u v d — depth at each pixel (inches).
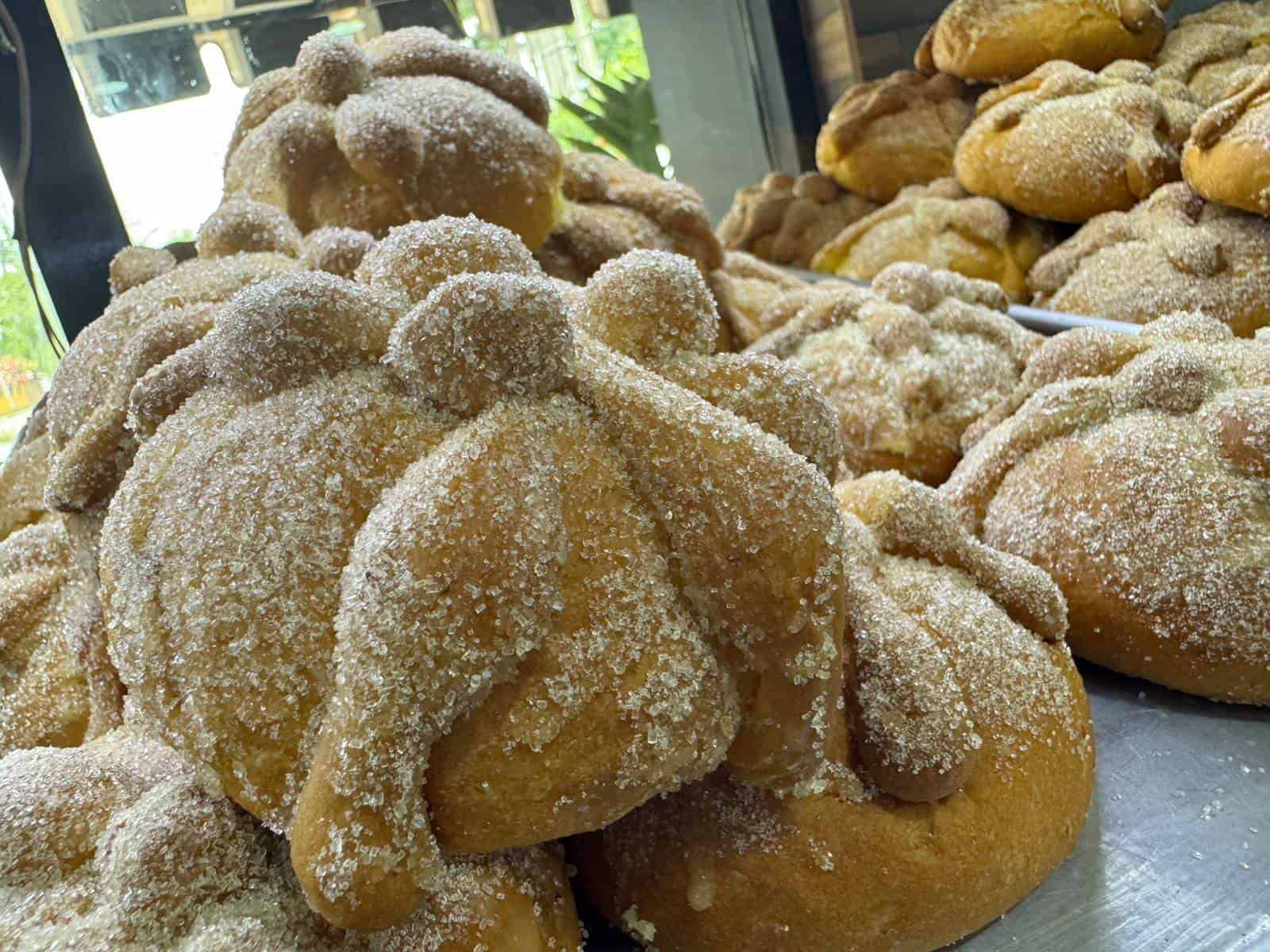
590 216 15.0
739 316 16.8
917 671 8.3
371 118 12.0
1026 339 14.5
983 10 20.6
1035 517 11.4
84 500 8.7
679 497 6.6
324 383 7.0
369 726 6.1
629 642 6.4
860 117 22.0
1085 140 18.1
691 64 23.9
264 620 6.5
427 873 6.3
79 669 9.7
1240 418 10.6
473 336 6.5
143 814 7.5
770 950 8.1
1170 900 8.7
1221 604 10.2
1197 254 16.0
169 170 17.4
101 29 16.4
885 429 13.8
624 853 8.5
